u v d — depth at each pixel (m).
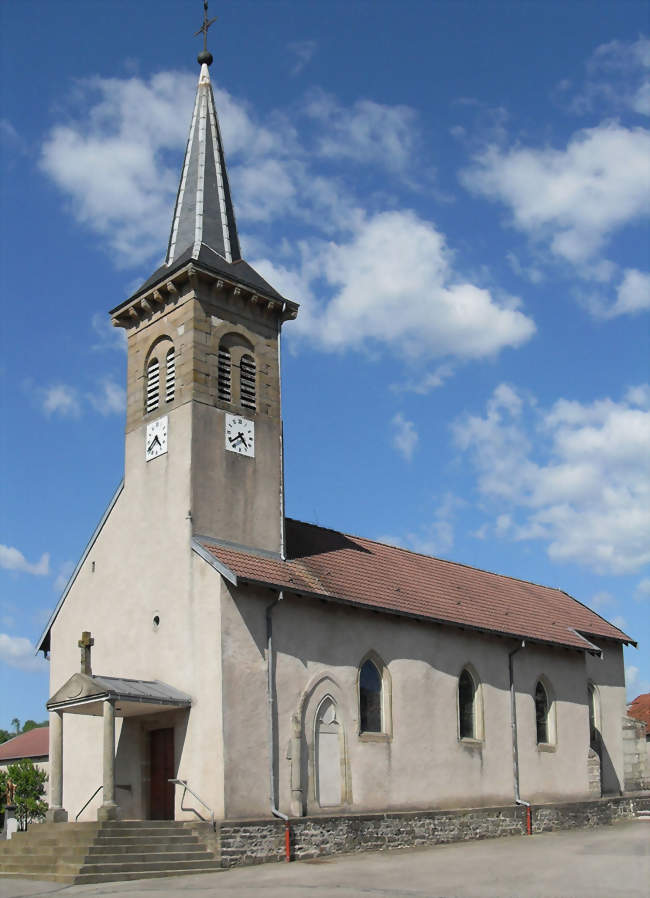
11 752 63.50
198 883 22.17
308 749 28.64
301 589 29.22
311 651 29.56
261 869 24.67
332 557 34.34
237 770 26.52
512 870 23.50
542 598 44.66
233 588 28.06
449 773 33.22
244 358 32.97
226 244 34.44
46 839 25.12
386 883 21.73
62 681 33.06
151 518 31.05
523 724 37.09
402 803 31.12
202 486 30.23
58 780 27.16
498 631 36.16
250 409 32.53
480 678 35.59
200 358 31.38
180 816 26.98
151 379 32.88
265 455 32.50
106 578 32.25
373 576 34.47
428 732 32.81
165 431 31.38
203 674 27.53
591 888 20.47
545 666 39.00
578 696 40.31
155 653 29.42
